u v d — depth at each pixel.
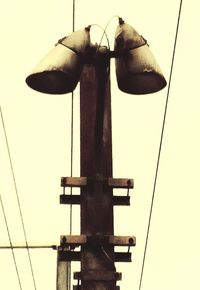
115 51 5.27
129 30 5.32
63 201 5.95
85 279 5.57
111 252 5.71
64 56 5.24
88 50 5.30
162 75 5.29
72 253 5.80
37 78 5.46
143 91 5.59
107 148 6.09
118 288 5.59
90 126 6.19
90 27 5.37
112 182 5.90
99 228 5.72
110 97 6.30
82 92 6.31
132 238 5.71
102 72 5.32
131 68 5.23
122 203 5.96
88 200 5.86
